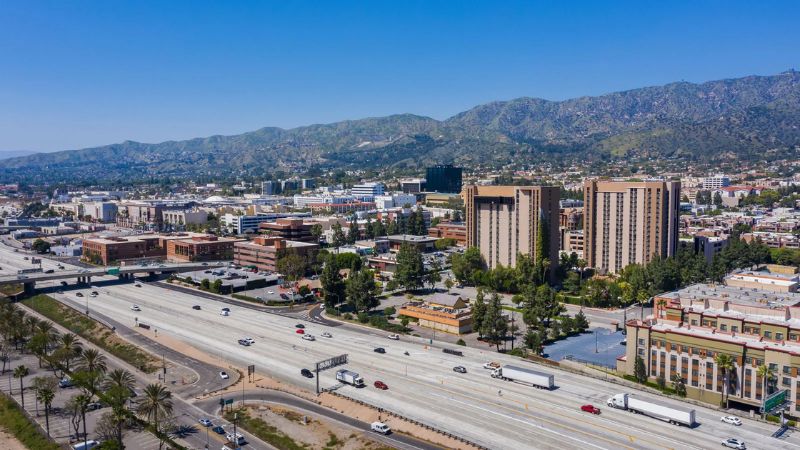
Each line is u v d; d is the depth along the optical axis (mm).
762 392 181250
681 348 198250
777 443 156625
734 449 153625
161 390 175250
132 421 182750
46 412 184375
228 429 176125
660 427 167125
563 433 164625
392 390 199375
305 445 165000
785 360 176875
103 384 199250
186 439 170500
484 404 185625
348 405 188875
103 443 160500
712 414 175375
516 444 159000
